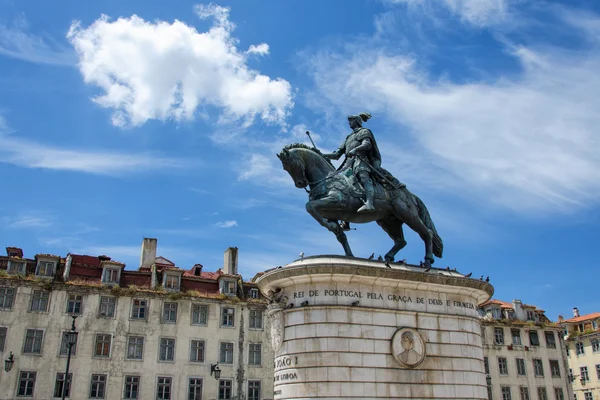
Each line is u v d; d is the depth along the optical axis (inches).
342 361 391.9
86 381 1177.4
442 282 439.5
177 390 1238.3
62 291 1220.5
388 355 406.6
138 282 1316.4
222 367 1288.1
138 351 1239.5
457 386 420.5
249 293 1398.9
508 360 1604.3
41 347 1170.0
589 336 1889.8
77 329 1203.2
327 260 421.7
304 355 395.9
